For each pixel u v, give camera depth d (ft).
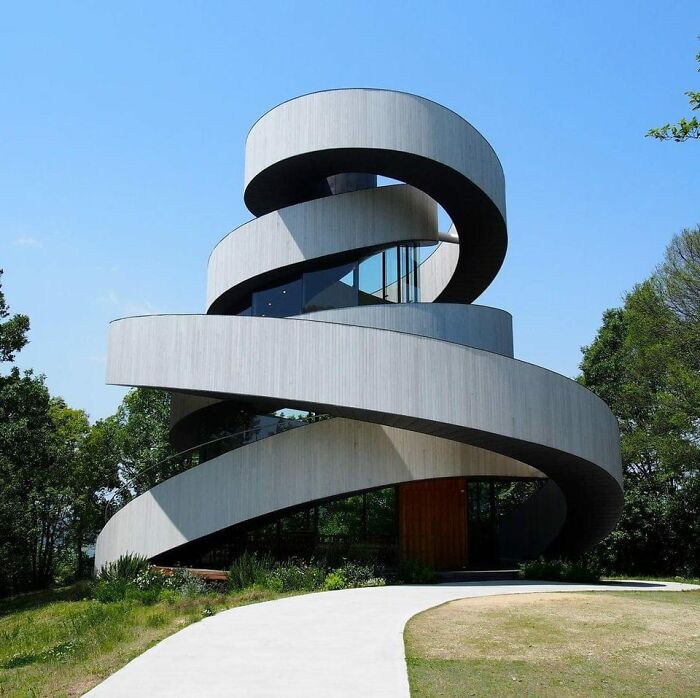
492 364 54.54
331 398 53.01
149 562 62.49
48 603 69.56
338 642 30.48
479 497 71.56
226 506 61.31
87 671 26.94
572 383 58.54
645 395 115.55
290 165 66.80
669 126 26.66
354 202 65.98
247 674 24.89
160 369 57.36
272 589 52.70
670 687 24.75
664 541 118.83
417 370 53.11
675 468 105.40
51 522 133.49
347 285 65.21
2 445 95.14
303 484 60.80
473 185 66.39
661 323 110.11
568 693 23.47
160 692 22.52
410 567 59.16
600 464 59.77
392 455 61.77
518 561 74.74
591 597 45.37
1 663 34.32
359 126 63.57
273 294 67.72
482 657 28.09
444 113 65.51
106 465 136.05
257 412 67.10
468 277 83.97
